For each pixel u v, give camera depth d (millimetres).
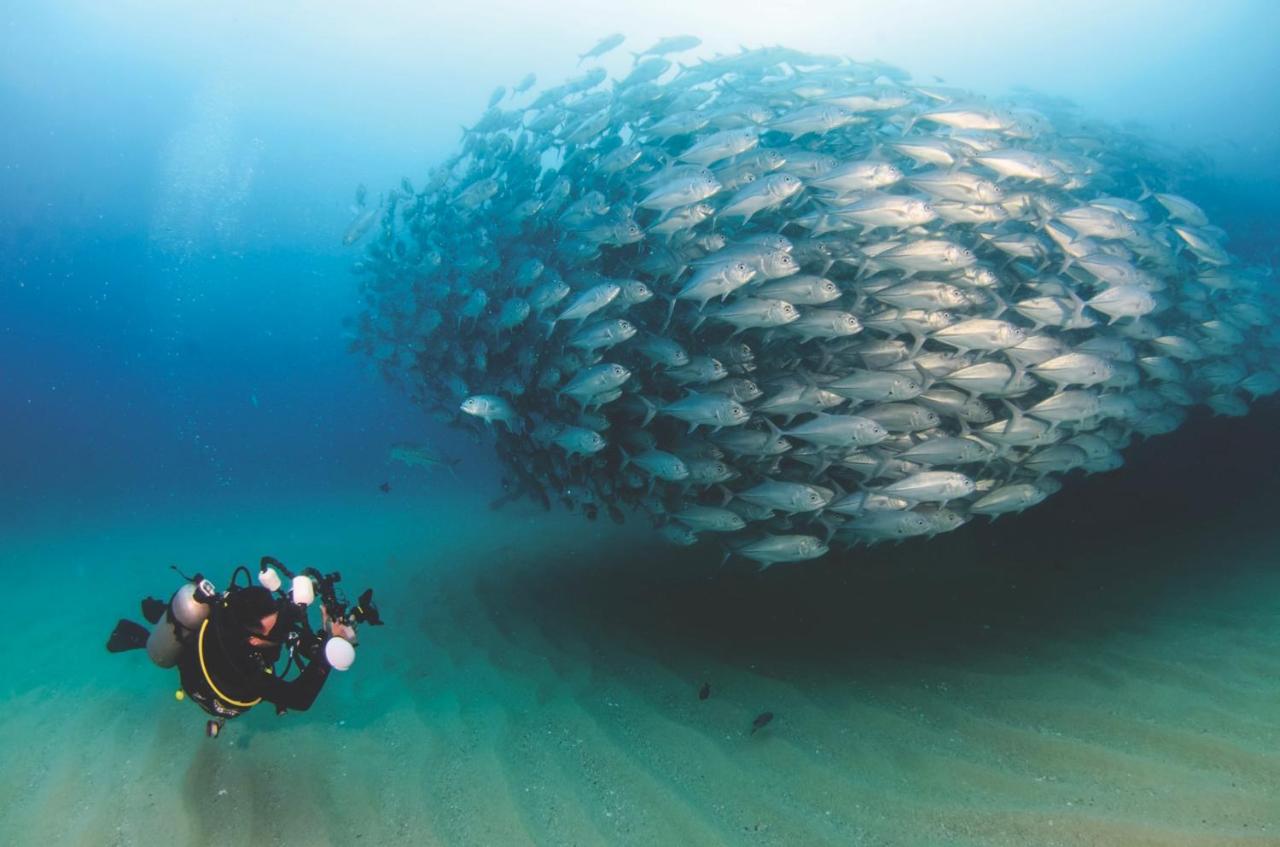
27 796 3994
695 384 5770
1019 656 4938
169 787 3855
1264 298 7965
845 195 5410
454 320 8102
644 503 6117
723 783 3795
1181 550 6629
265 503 15664
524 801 3682
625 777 3871
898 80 8695
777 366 5559
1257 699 4043
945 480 4449
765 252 4918
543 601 6898
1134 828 3197
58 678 5957
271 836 3438
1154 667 4551
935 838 3299
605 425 5738
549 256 7102
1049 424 4867
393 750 4211
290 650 3121
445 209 8742
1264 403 8641
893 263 4973
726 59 8547
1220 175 13508
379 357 9898
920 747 4004
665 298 5902
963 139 5938
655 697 4781
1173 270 6375
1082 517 7535
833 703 4555
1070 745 3850
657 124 6793
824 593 6363
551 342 6664
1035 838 3227
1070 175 6043
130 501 18500
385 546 10352
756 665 5172
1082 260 5402
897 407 4930
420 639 6145
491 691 4969
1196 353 5863
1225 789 3361
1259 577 5855
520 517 10906
